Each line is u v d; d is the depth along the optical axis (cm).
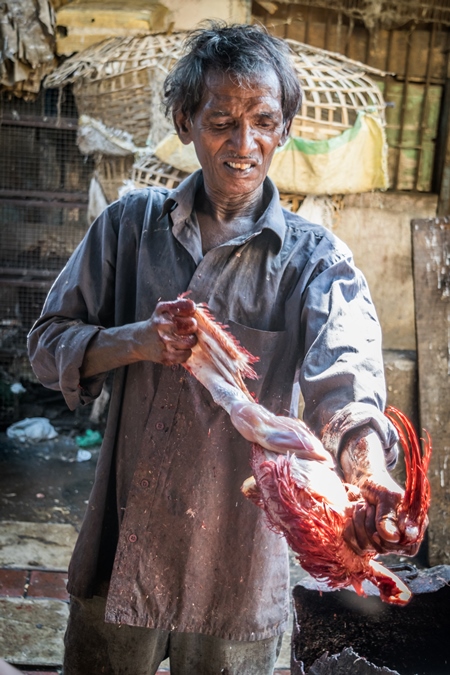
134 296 203
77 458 548
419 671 240
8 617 354
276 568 198
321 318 186
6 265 589
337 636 238
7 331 589
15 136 568
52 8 517
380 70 554
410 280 566
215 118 180
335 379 173
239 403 167
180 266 195
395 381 485
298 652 226
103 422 584
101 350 187
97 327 194
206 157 186
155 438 191
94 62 514
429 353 460
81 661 208
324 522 143
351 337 182
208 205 198
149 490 191
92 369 192
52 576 395
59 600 373
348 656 193
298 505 145
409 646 240
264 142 183
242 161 182
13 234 586
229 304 192
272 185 201
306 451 156
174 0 524
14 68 526
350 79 515
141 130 515
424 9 538
